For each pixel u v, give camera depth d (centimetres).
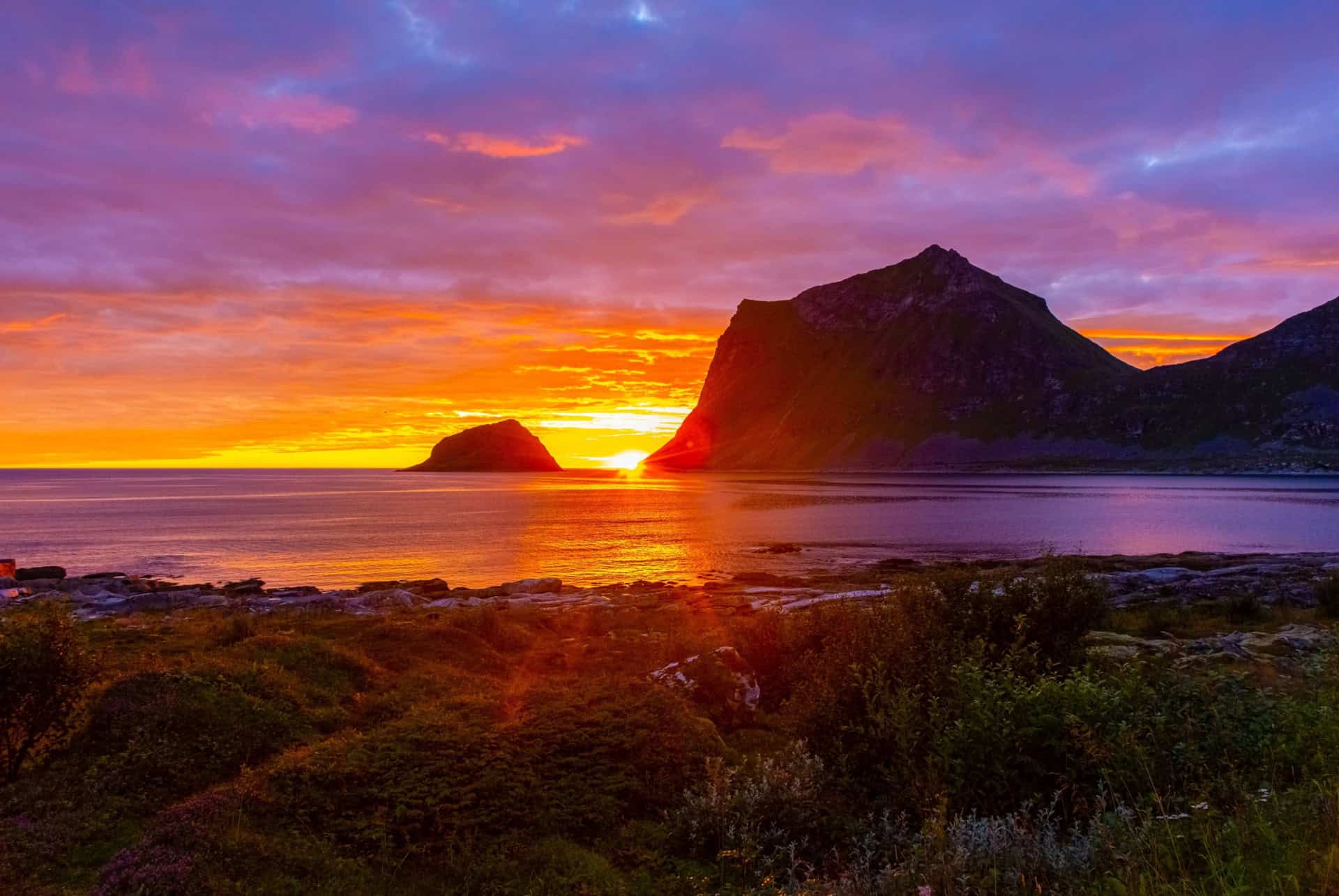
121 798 802
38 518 10362
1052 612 1025
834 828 694
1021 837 530
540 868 681
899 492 17975
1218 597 2911
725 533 8088
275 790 768
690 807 754
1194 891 407
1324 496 14900
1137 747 601
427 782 787
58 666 895
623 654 1714
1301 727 636
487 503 14225
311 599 3291
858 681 827
